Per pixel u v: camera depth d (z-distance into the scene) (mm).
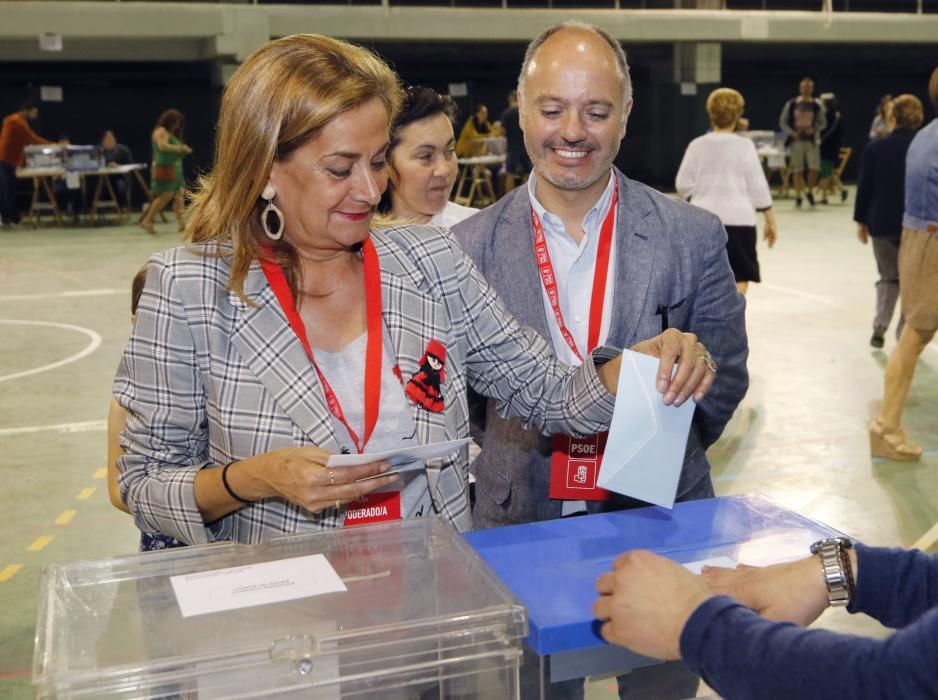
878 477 4730
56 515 4449
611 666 1243
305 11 16516
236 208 1541
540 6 18375
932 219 4523
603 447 2170
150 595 1264
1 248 12703
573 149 2125
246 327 1586
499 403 1870
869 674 940
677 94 20172
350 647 1126
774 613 1244
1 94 17703
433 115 3031
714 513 1555
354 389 1639
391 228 1798
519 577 1326
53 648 1127
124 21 15656
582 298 2260
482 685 1176
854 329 7746
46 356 7297
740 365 2271
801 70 21875
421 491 1696
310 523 1640
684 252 2213
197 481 1528
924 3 20078
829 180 17062
